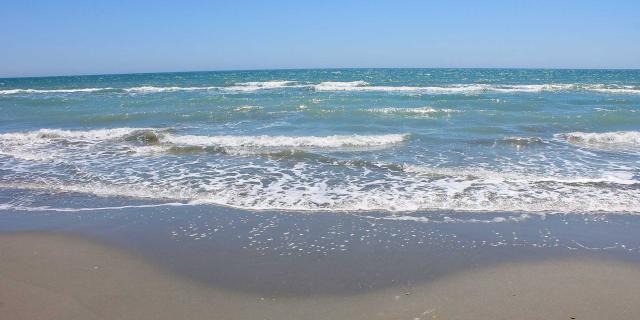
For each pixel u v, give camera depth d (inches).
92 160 450.0
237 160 446.3
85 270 215.9
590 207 299.1
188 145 515.2
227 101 980.6
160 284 201.8
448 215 287.3
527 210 294.5
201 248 241.0
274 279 205.6
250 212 296.4
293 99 1006.4
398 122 677.9
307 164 426.6
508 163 422.9
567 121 677.9
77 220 285.1
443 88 1405.0
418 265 218.4
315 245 243.0
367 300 186.2
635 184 348.2
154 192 340.2
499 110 799.1
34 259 228.5
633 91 1280.8
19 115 784.9
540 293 189.9
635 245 241.1
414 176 378.0
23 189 352.2
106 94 1262.3
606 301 183.2
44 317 172.9
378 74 2829.7
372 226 269.7
